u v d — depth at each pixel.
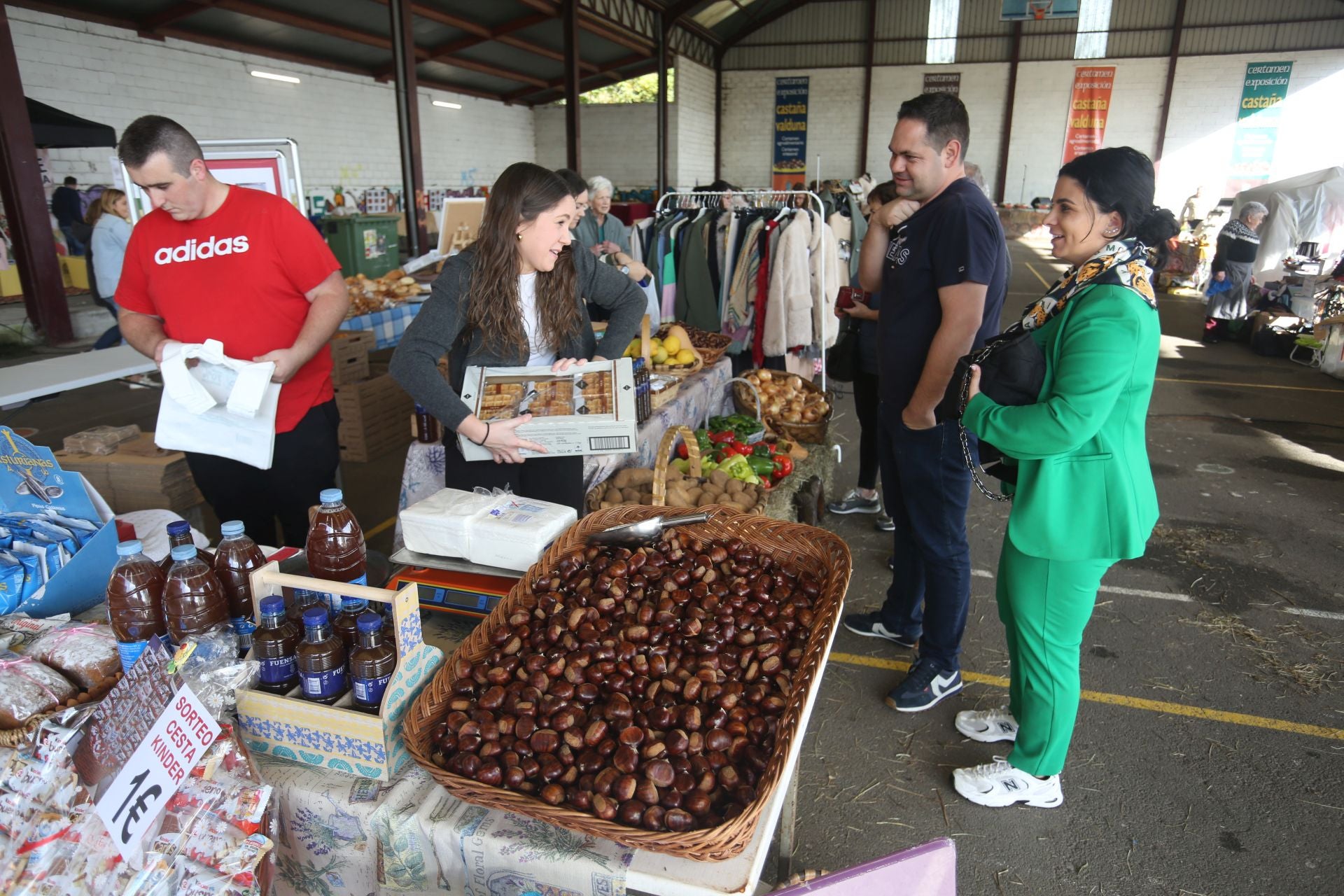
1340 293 7.68
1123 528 1.64
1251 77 16.05
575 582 1.45
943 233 1.99
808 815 2.10
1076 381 1.53
